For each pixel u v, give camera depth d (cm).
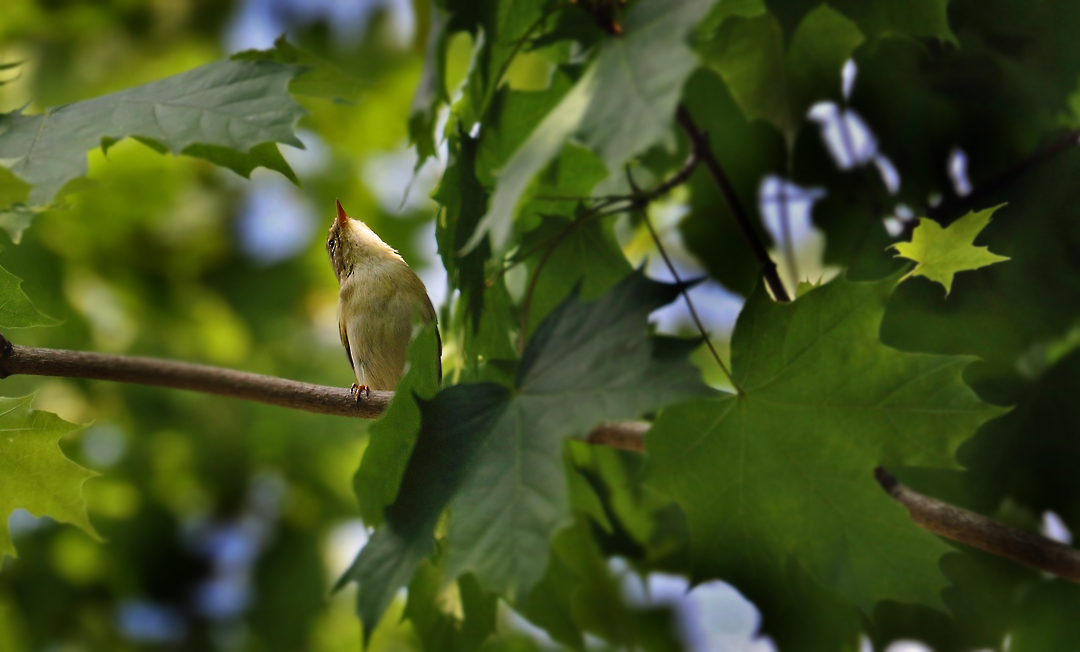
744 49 710
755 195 805
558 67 612
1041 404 698
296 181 538
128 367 674
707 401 557
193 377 675
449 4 568
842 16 673
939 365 532
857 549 572
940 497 712
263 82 521
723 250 841
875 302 531
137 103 531
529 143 441
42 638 1318
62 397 1298
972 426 532
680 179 669
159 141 496
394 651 1338
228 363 1416
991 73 719
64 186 481
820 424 554
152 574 1388
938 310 706
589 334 509
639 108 395
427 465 497
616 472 784
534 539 448
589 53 537
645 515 795
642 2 444
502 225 412
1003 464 703
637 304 501
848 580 575
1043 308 694
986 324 700
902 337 709
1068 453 692
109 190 1327
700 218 835
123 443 1362
